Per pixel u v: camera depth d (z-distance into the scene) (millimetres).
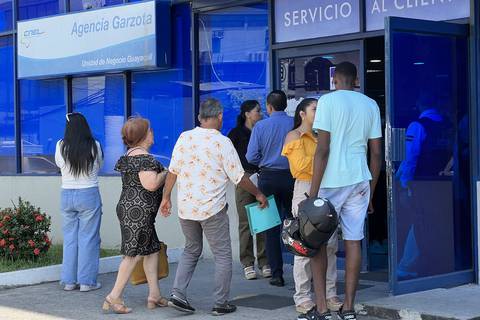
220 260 7133
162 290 8406
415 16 8414
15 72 12523
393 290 7406
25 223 9484
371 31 8766
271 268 8352
